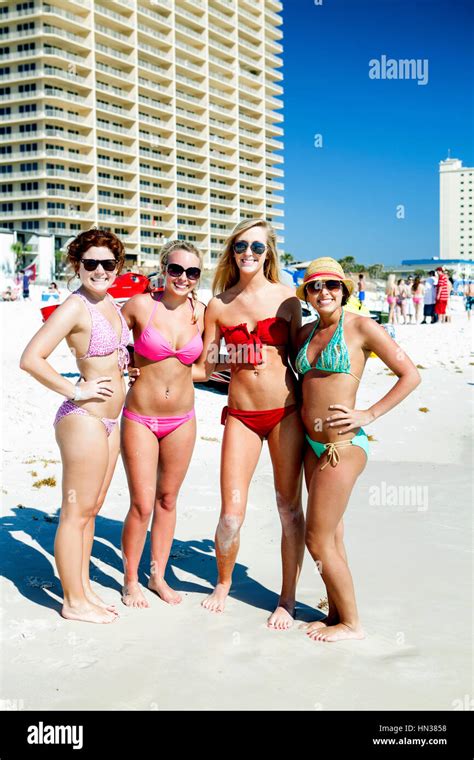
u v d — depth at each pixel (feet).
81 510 12.97
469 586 14.80
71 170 298.76
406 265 409.08
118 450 13.67
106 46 311.06
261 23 402.52
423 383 45.52
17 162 289.33
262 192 407.64
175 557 16.89
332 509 11.98
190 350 13.74
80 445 12.60
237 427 13.64
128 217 321.32
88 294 12.94
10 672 11.06
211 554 17.16
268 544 17.85
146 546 17.99
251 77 393.91
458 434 31.96
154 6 326.65
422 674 11.05
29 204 290.97
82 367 12.85
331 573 12.22
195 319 14.32
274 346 13.38
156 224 334.85
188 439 14.26
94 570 16.02
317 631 12.50
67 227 296.30
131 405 14.05
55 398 36.52
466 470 25.66
